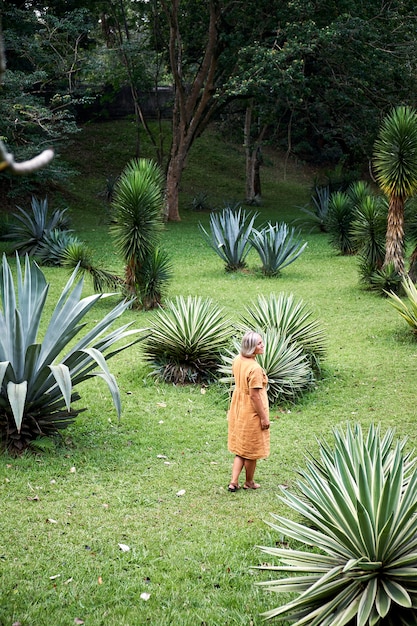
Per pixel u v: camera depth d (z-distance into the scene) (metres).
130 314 14.91
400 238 16.28
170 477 7.05
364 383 10.38
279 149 49.31
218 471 7.26
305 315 11.55
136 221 14.82
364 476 4.19
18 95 22.73
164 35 33.75
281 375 9.61
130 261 15.12
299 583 4.34
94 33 37.16
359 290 17.30
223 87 29.77
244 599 4.78
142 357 11.14
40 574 5.08
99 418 8.82
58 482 6.80
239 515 6.18
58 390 7.61
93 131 43.16
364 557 4.08
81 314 7.42
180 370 10.44
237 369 6.63
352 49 26.59
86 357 7.77
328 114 33.19
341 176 37.00
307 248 25.05
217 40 29.88
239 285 18.25
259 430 6.57
